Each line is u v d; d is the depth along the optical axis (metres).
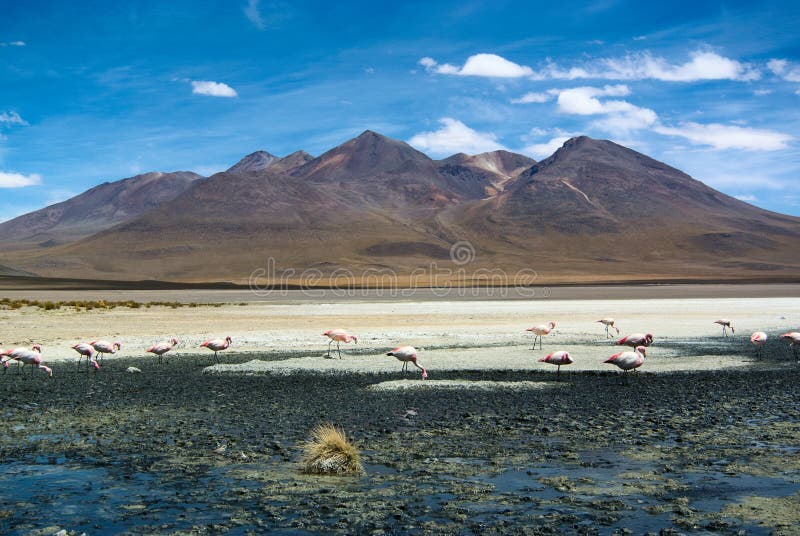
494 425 17.22
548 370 27.28
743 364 28.92
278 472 13.30
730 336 40.31
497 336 40.44
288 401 20.80
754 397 21.06
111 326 47.59
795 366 28.28
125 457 14.32
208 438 15.96
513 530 10.36
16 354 26.00
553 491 12.07
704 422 17.41
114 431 16.72
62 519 10.81
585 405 19.89
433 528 10.45
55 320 52.19
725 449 14.71
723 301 85.88
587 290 139.50
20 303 73.81
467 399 21.00
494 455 14.41
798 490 12.02
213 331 44.44
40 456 14.39
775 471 13.09
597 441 15.53
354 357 31.66
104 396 21.78
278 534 10.28
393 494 11.98
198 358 31.83
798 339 29.95
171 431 16.70
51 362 30.59
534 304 79.06
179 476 13.02
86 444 15.41
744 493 11.88
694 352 33.06
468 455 14.42
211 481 12.73
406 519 10.81
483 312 63.53
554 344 36.22
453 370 27.44
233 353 33.66
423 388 23.11
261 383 24.48
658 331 43.50
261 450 14.88
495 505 11.41
